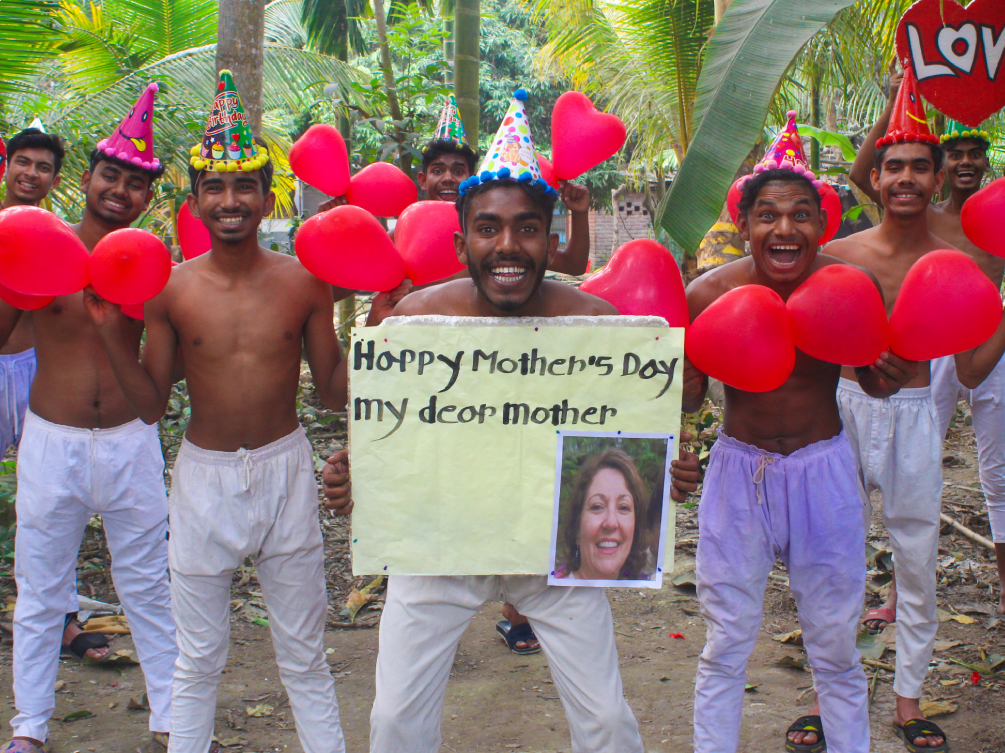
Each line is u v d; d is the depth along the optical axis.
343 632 3.79
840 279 2.10
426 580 2.09
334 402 2.61
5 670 3.43
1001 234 2.51
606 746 2.10
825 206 2.82
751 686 3.28
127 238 2.17
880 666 3.37
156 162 2.96
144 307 2.46
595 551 2.06
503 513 2.05
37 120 3.49
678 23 6.78
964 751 2.84
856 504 2.43
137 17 8.45
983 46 2.52
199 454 2.44
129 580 2.92
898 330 2.14
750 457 2.45
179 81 6.80
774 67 2.64
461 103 6.26
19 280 2.19
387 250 2.38
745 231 2.44
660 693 3.24
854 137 11.91
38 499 2.79
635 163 9.99
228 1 4.76
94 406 2.84
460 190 2.00
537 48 19.20
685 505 5.29
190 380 2.48
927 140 2.93
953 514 5.04
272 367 2.47
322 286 2.55
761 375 2.09
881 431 2.88
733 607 2.46
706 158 2.62
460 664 3.51
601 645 2.11
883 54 6.08
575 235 2.88
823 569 2.43
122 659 3.47
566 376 2.02
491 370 2.01
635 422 2.04
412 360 2.01
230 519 2.42
